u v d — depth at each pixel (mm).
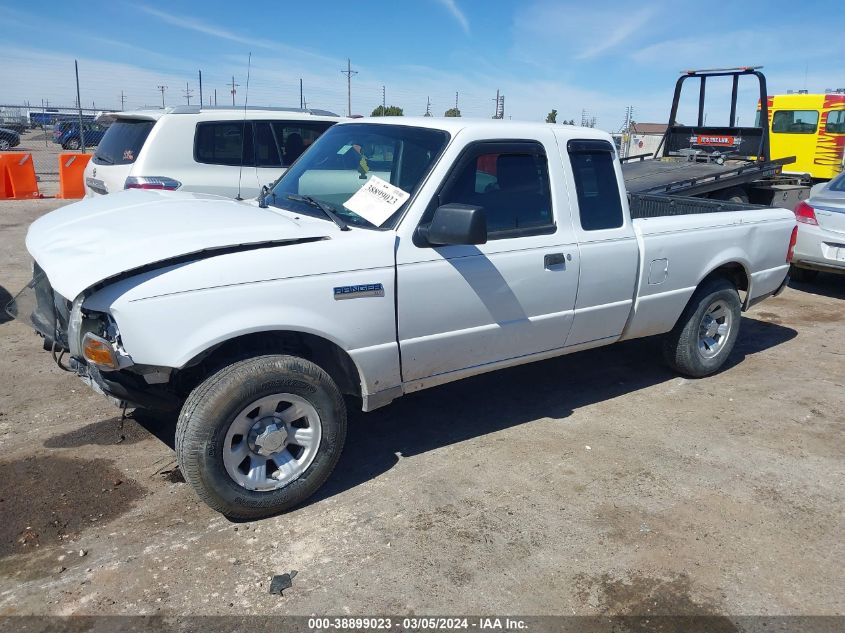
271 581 2998
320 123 8469
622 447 4297
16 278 8039
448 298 3803
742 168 10094
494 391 5152
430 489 3770
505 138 4027
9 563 3061
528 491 3766
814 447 4359
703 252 5082
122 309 3023
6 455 3977
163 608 2826
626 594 2986
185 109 7543
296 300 3316
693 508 3639
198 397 3197
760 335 6762
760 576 3121
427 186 3721
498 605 2898
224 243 3240
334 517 3492
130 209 3797
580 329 4520
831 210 7949
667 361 5457
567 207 4285
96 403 4691
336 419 3557
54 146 31469
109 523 3379
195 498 3623
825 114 17094
